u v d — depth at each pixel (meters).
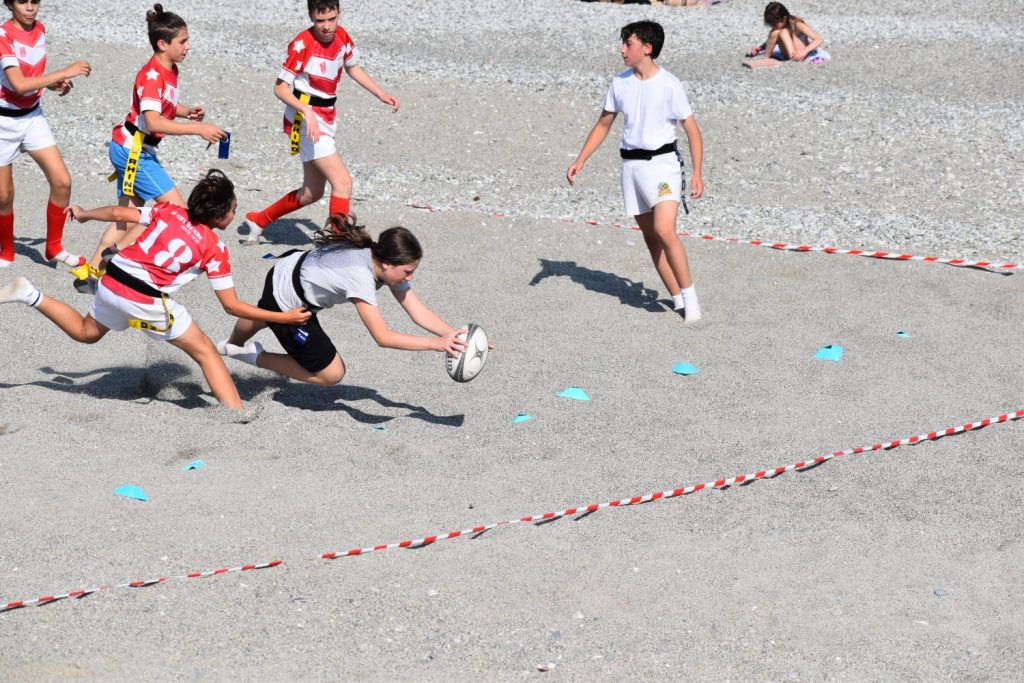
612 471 13.66
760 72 38.44
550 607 10.83
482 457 13.95
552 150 29.84
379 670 9.73
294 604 10.67
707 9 50.00
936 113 33.62
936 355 17.38
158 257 13.68
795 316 18.98
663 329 18.48
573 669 9.82
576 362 17.11
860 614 10.82
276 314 13.74
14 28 18.22
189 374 15.66
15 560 11.04
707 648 10.20
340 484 13.08
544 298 19.70
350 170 27.42
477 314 18.92
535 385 16.25
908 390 16.11
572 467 13.76
